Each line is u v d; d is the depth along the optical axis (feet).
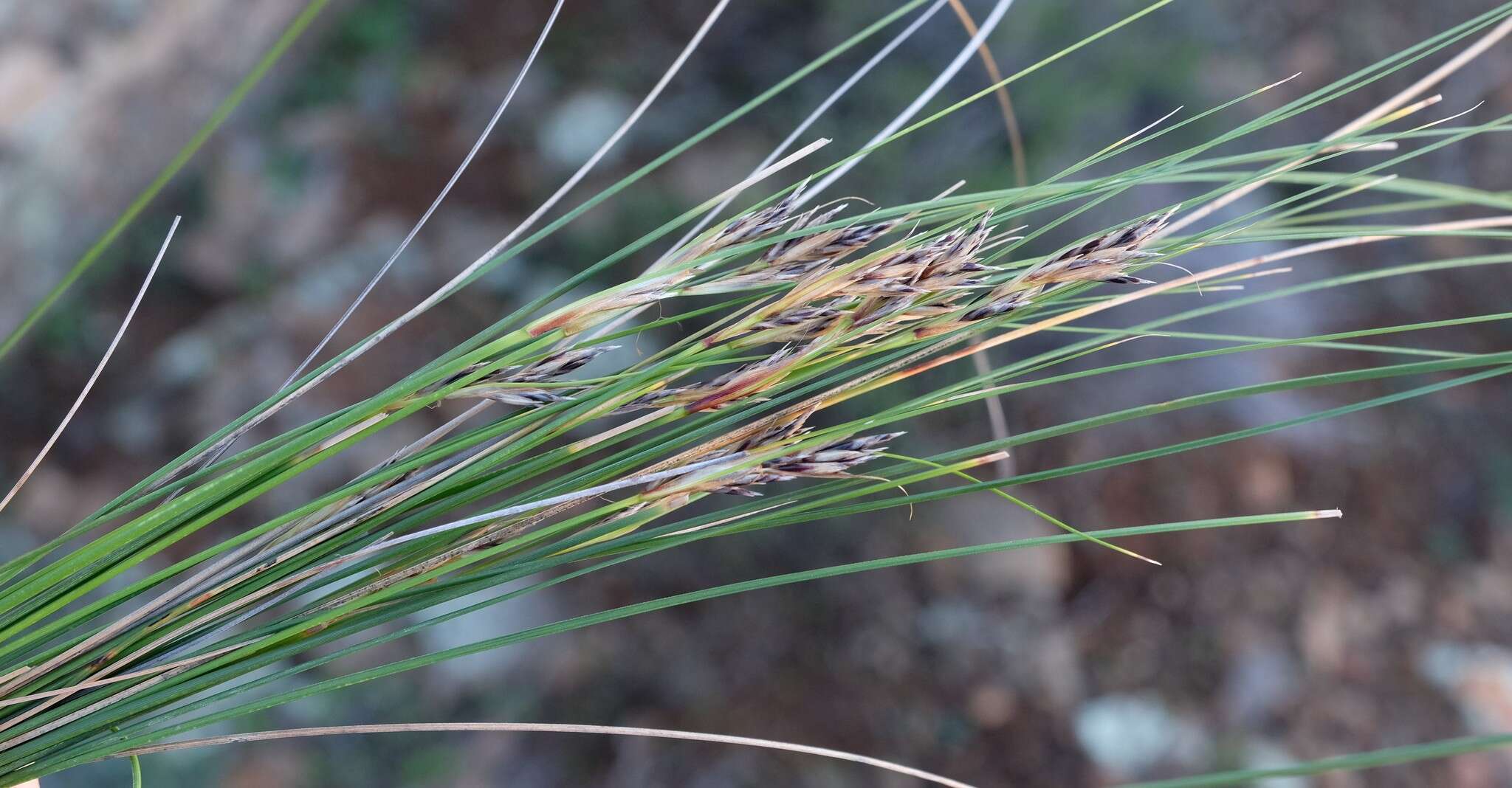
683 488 0.96
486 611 2.60
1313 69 3.28
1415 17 3.44
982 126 2.97
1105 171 2.88
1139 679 2.61
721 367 1.42
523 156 3.41
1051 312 1.06
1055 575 2.73
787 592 2.64
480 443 0.99
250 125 3.39
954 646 2.59
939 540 2.71
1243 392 0.95
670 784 2.39
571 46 3.58
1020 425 2.83
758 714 2.48
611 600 2.62
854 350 0.97
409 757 2.43
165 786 2.29
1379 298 3.04
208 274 3.23
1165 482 2.82
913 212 0.96
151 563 2.56
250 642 0.99
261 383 3.05
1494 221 0.92
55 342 3.06
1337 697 2.60
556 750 2.46
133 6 2.73
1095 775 2.47
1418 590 2.74
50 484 2.95
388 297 3.16
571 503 0.98
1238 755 2.51
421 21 3.65
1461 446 2.90
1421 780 2.51
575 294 3.07
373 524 1.00
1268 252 3.00
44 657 1.00
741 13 3.46
